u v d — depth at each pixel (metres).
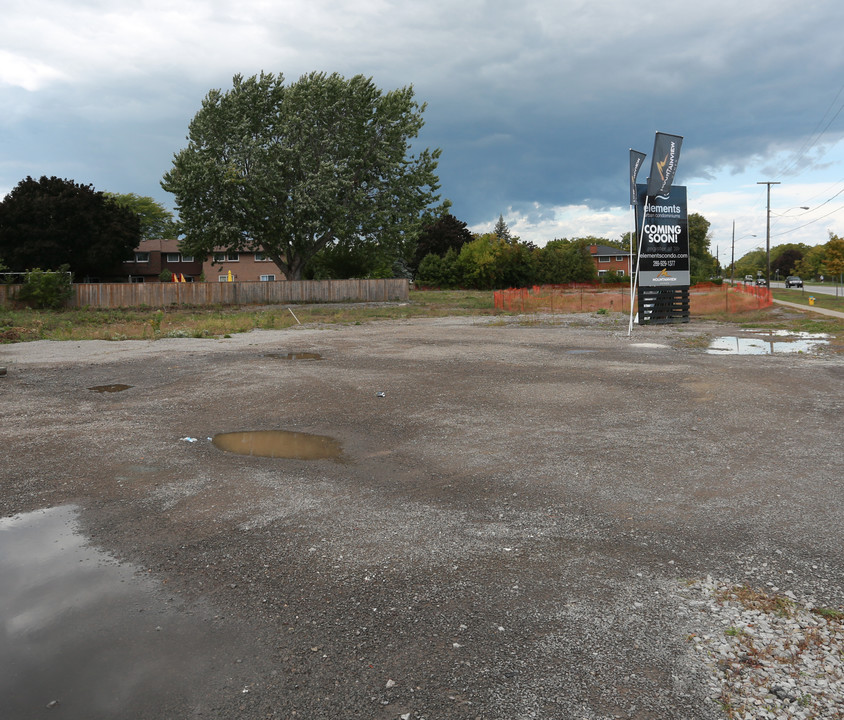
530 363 13.24
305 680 2.80
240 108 45.12
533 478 5.71
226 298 45.06
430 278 79.00
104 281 60.44
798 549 4.10
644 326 22.95
